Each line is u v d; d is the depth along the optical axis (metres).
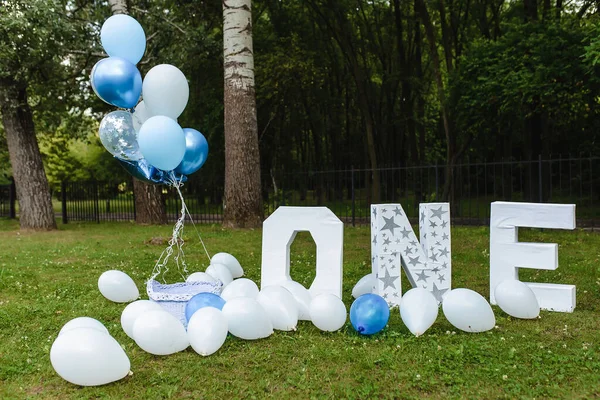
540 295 4.91
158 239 10.09
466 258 7.77
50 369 3.51
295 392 3.10
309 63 16.47
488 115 14.52
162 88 4.46
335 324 4.20
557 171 19.56
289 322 4.25
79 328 3.36
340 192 16.45
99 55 13.06
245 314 3.99
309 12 19.02
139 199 14.71
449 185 15.74
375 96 23.12
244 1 11.27
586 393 3.00
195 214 19.12
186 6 15.72
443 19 16.59
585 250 8.29
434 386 3.13
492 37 19.08
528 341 3.92
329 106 22.11
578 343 3.85
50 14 10.89
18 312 4.95
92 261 8.09
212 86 17.72
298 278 6.55
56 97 14.64
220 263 6.36
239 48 11.37
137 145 4.71
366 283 5.36
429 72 21.78
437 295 5.16
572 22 12.29
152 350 3.71
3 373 3.43
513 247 4.99
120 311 5.06
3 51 10.73
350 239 10.46
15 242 10.99
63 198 17.20
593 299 5.19
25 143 13.33
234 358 3.67
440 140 26.25
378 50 21.44
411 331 4.11
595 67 11.04
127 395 3.12
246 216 11.69
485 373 3.29
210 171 18.45
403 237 5.18
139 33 4.76
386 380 3.22
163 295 4.48
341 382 3.21
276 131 20.02
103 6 14.98
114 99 4.54
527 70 12.12
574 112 14.27
